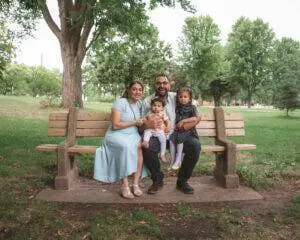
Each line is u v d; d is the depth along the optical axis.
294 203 5.30
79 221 4.57
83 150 5.72
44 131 12.16
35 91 66.94
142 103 5.90
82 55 23.70
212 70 57.66
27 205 4.96
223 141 6.07
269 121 22.42
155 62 33.84
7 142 9.62
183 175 5.65
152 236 4.22
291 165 7.76
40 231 4.25
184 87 5.91
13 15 23.55
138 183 5.70
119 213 4.80
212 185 6.09
